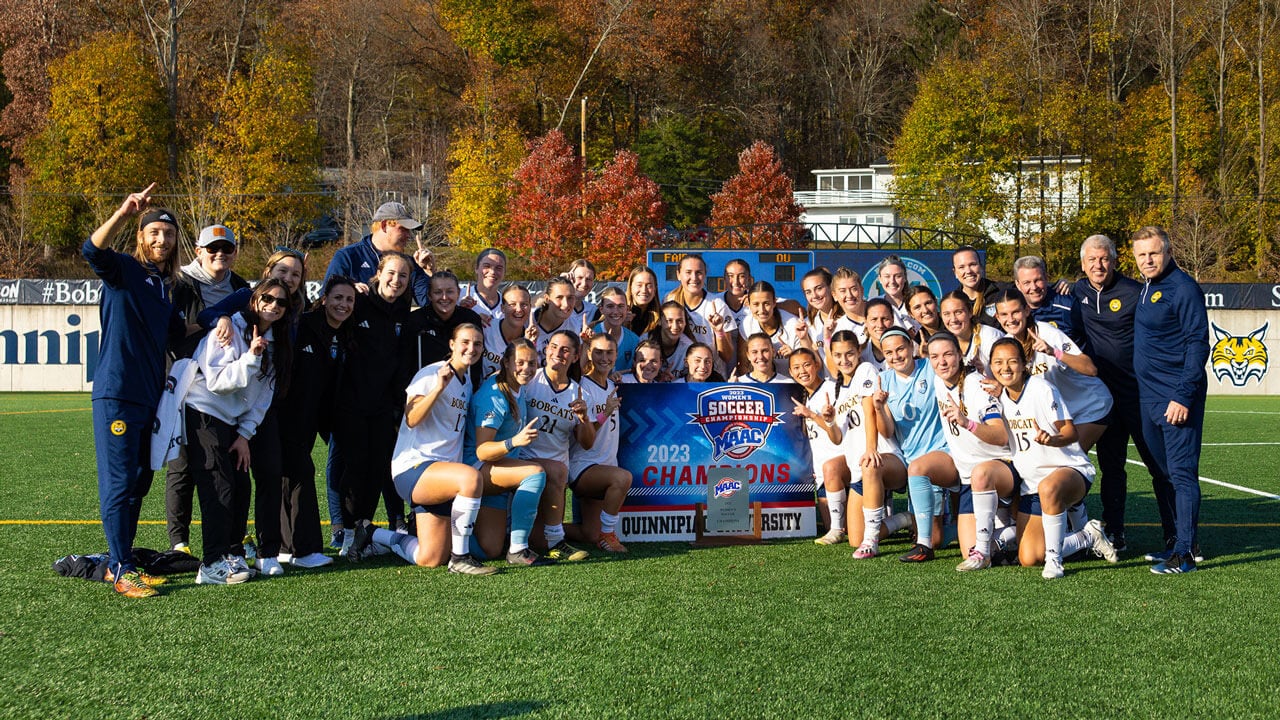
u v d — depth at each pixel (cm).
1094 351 575
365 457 551
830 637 395
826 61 6253
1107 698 329
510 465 543
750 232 3525
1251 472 917
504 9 4816
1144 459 566
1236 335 2259
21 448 1067
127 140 3794
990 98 3928
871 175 5247
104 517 466
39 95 4069
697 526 611
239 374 470
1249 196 3609
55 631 404
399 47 5206
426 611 435
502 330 627
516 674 351
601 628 408
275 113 3775
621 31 4950
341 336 543
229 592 470
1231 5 3922
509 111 4716
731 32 5638
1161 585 485
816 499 624
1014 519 564
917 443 568
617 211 3347
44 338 2208
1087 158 3972
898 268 666
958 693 333
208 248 510
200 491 487
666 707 321
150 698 330
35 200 3734
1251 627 409
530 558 538
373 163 4097
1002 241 4047
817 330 675
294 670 356
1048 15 4238
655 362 632
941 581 494
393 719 312
